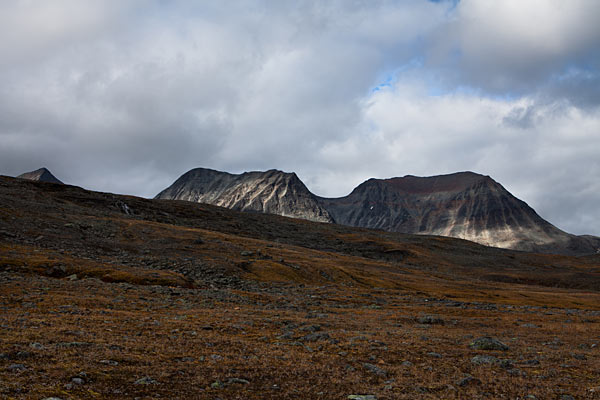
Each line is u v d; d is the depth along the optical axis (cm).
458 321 5375
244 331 3444
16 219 11662
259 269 11494
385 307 7150
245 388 1744
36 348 2002
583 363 2820
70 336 2431
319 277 12219
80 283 5941
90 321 3175
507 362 2653
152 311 4341
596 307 11106
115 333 2745
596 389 2077
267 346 2795
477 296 12069
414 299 9262
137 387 1591
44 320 2980
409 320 5197
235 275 10475
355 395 1759
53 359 1836
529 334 4397
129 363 1958
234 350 2569
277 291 9000
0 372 1543
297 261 13462
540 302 11475
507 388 2064
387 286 12738
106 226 13575
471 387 2061
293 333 3466
